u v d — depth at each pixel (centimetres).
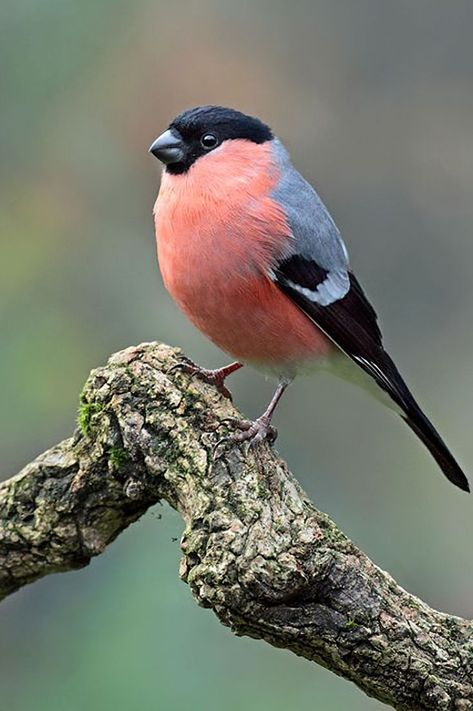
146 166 1413
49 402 1231
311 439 1338
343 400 1348
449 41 1588
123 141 1416
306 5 1570
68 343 1288
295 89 1553
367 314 938
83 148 1402
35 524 775
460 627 677
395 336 1498
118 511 773
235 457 707
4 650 1072
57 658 1059
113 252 1376
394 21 1582
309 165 1545
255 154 890
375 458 1334
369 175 1553
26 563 793
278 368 918
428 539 1291
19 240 1359
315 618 657
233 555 655
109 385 738
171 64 1465
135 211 1399
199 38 1494
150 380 736
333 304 904
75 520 772
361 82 1576
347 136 1557
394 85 1581
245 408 1330
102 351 1310
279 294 877
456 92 1584
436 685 663
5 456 1206
